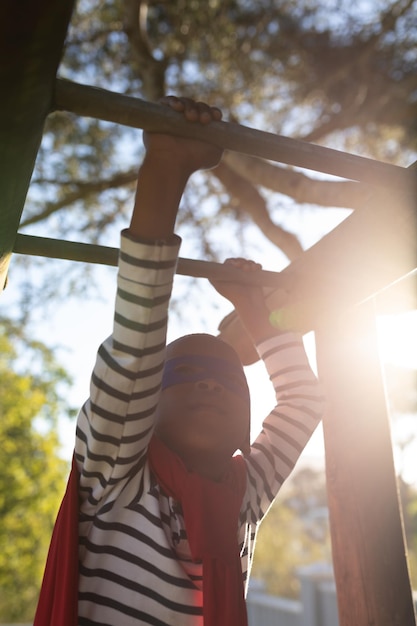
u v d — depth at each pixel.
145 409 1.23
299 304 1.76
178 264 1.65
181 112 1.08
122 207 5.17
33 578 9.73
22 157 0.96
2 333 6.08
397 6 4.95
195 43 5.08
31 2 0.76
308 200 4.03
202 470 1.40
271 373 1.77
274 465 1.62
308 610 6.84
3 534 9.28
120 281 1.20
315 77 5.30
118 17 4.96
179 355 1.49
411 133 5.31
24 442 9.45
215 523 1.26
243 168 4.29
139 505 1.29
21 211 1.07
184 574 1.27
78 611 1.21
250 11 5.17
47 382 9.21
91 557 1.25
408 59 5.17
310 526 24.66
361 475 1.94
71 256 1.48
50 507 9.36
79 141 5.08
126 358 1.21
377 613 1.83
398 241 1.50
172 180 1.13
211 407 1.41
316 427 1.73
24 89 0.87
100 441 1.22
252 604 8.08
